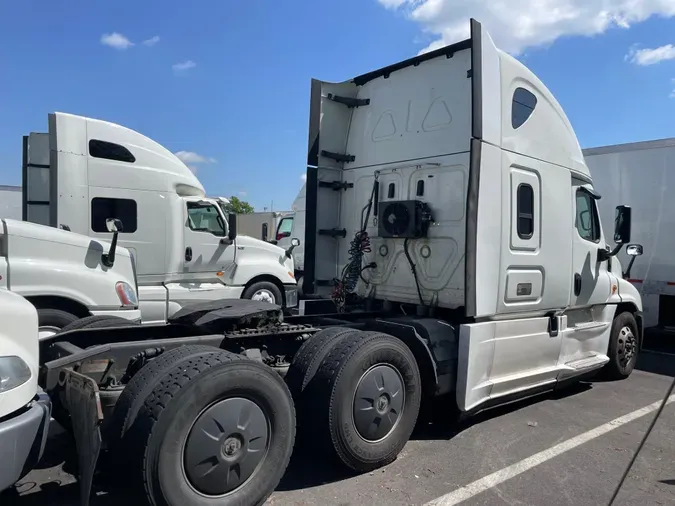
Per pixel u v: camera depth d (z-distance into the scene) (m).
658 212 9.43
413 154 5.51
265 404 3.43
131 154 8.77
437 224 5.22
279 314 4.48
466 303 4.70
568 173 5.99
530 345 5.48
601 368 6.89
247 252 10.20
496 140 4.92
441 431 5.10
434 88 5.38
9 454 2.66
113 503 3.54
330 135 6.12
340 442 3.90
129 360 3.73
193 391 3.10
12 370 2.79
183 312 4.55
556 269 5.75
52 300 6.02
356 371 3.97
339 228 6.27
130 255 6.79
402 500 3.72
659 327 9.52
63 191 8.12
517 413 5.70
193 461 3.13
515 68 5.21
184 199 9.33
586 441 4.91
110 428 3.20
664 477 4.21
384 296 5.70
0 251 5.74
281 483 3.95
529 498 3.80
